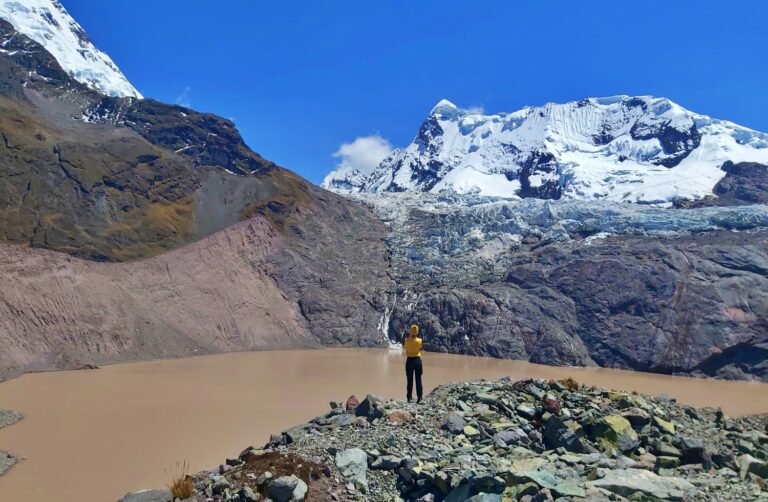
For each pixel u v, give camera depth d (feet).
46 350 139.33
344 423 51.52
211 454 68.44
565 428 46.37
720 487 38.63
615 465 41.98
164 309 178.70
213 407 94.79
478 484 37.70
